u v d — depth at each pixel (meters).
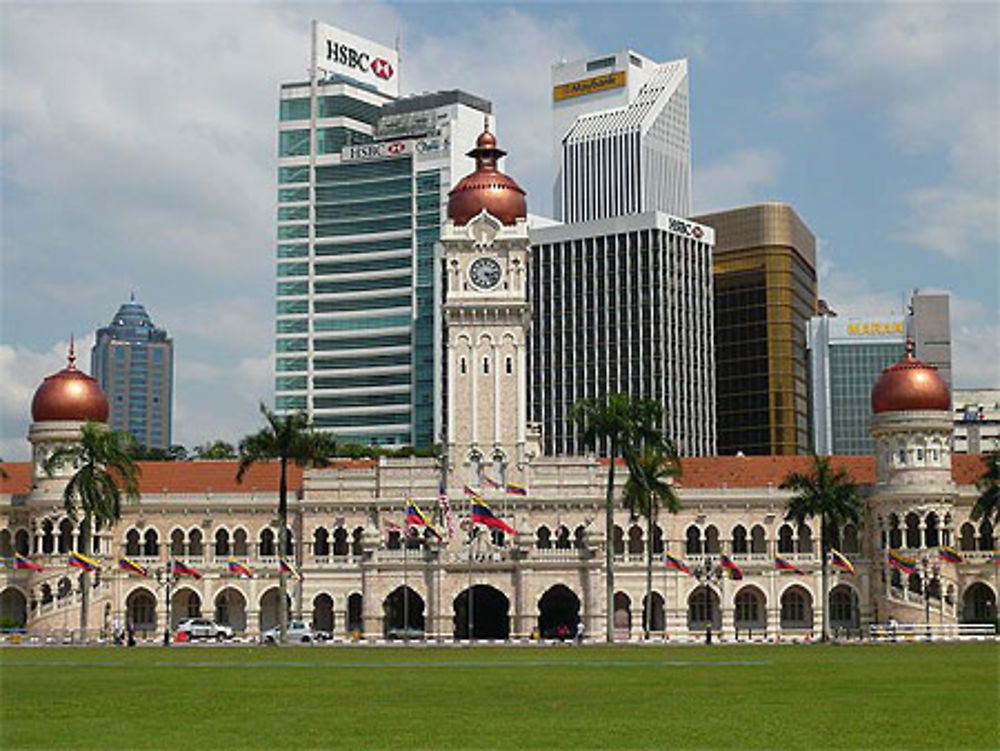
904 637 130.75
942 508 142.12
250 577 145.75
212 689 63.44
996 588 140.50
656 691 61.03
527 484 146.38
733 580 143.38
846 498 127.12
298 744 43.38
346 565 143.88
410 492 147.50
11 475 157.12
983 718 49.19
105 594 145.38
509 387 148.12
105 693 61.31
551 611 147.25
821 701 55.59
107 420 148.50
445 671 76.31
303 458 125.38
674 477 148.50
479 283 149.50
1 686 65.81
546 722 48.75
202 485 153.75
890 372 146.25
